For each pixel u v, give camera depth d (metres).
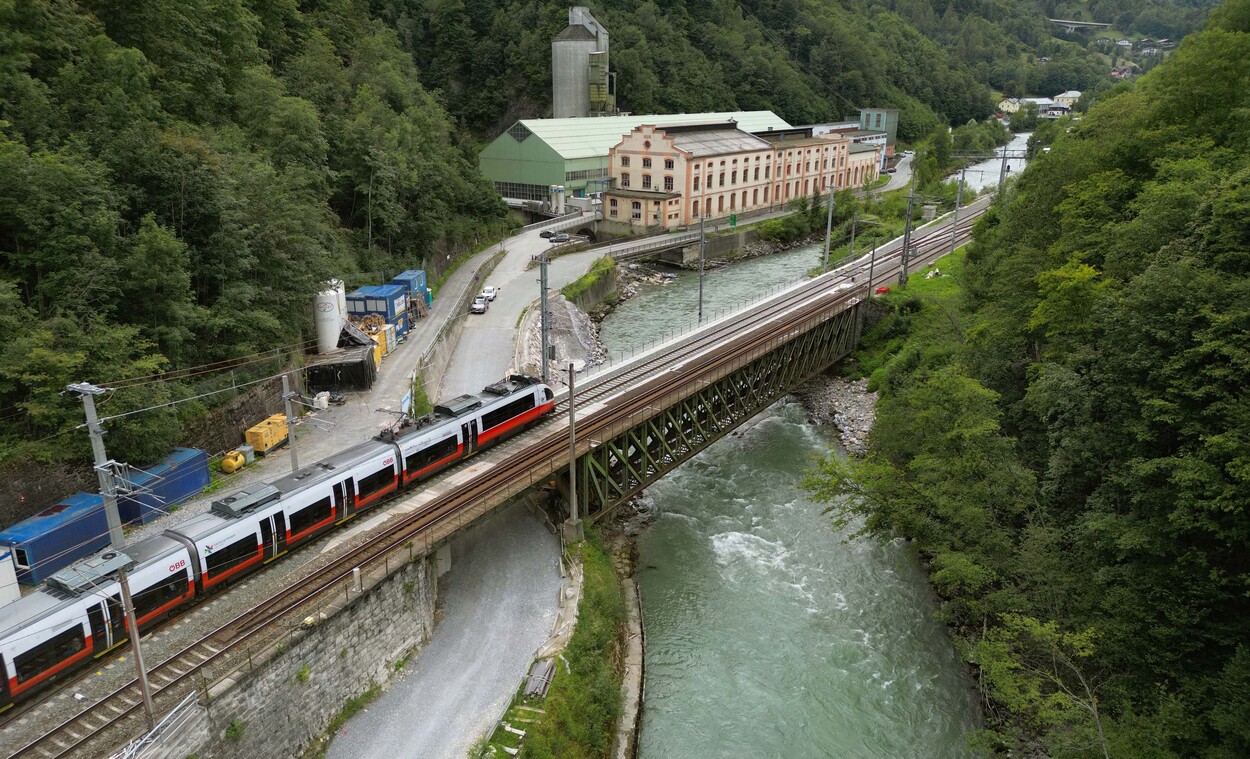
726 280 99.88
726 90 169.25
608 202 116.06
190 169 41.59
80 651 23.53
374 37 105.94
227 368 42.28
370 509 34.84
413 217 79.62
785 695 33.31
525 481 36.12
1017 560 33.09
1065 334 38.59
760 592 40.09
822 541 44.75
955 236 95.25
